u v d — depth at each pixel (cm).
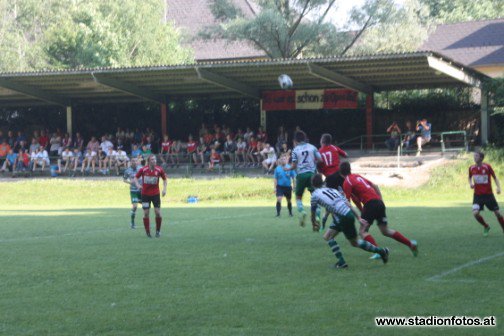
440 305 812
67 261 1213
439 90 4222
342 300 850
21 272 1105
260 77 3847
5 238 1614
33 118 4903
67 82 4106
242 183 3394
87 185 3584
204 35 5009
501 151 3484
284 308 816
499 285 921
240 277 1019
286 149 3756
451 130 4062
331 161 1516
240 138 3850
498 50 4928
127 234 1680
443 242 1373
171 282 991
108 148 4047
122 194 3466
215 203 3086
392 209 2331
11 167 4234
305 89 4094
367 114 4022
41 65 6275
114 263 1177
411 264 1100
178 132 4591
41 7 6756
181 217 2178
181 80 3966
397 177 3341
